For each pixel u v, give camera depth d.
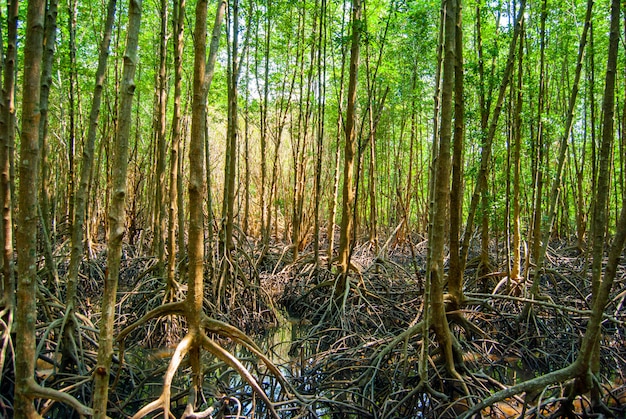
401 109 15.88
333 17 12.44
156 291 8.83
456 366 5.98
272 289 12.20
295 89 15.76
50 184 14.15
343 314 9.00
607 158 4.81
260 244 15.15
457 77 6.37
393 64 12.42
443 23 5.04
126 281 12.40
